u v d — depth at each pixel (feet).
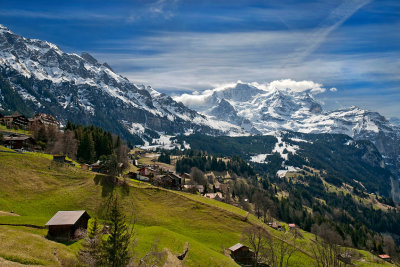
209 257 269.03
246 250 309.42
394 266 502.38
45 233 235.81
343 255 396.57
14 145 475.72
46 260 182.50
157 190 426.10
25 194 328.70
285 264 314.14
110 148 597.11
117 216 182.80
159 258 230.27
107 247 177.27
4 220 247.29
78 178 395.34
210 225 369.91
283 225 628.28
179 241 282.97
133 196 392.27
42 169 388.78
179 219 366.63
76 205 339.36
